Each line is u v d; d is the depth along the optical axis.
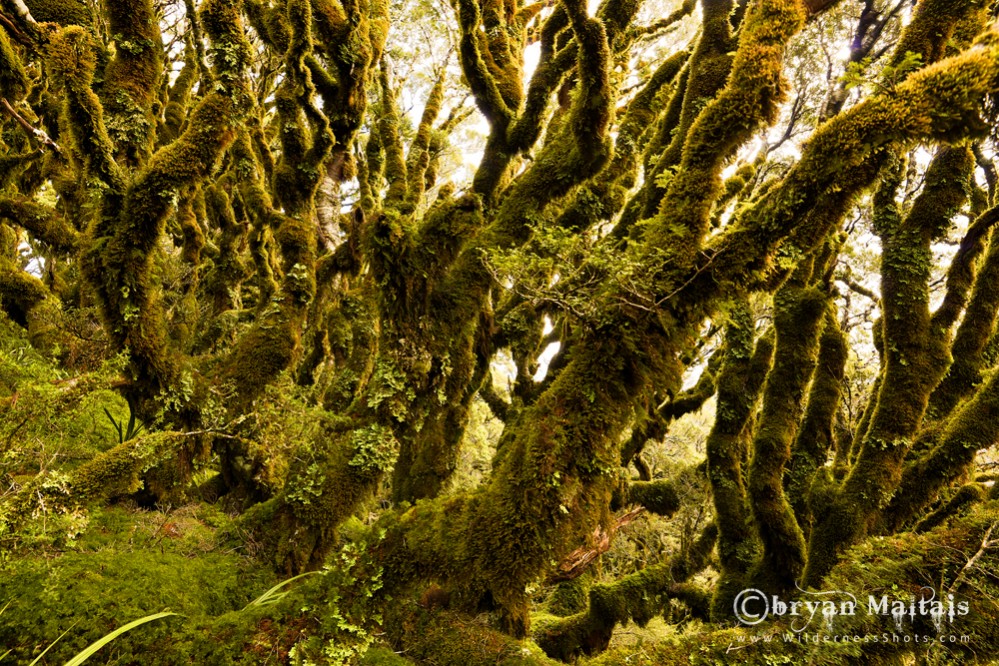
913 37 3.74
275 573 4.07
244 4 5.86
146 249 4.31
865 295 10.52
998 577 2.95
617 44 5.59
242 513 5.13
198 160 4.34
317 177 5.12
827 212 3.08
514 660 3.45
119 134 4.59
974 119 2.61
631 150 5.75
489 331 6.04
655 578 7.32
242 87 4.46
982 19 3.67
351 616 3.36
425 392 4.45
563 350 5.90
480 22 5.41
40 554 3.24
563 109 6.63
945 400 5.61
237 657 2.97
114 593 3.16
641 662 3.15
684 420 16.25
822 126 3.01
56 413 3.56
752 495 5.79
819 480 5.17
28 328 6.41
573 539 3.42
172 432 4.18
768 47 3.24
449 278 4.52
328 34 5.17
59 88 4.16
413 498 5.93
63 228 7.50
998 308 5.52
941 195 4.86
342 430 4.40
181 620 3.16
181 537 4.22
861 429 6.63
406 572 3.54
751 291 3.37
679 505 8.66
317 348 8.30
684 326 3.35
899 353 4.93
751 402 6.54
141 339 4.36
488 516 3.47
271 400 4.52
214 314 8.25
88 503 3.66
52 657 2.71
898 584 3.12
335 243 7.23
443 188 7.87
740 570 6.02
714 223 6.37
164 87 9.38
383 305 4.32
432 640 3.54
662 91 6.05
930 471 4.95
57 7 5.13
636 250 3.24
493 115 5.32
